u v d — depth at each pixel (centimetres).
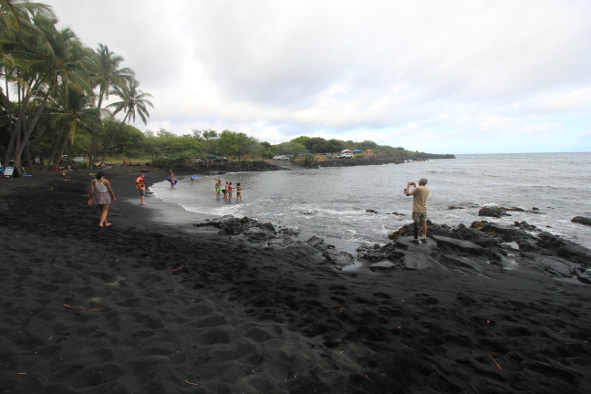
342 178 3734
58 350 271
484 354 307
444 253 748
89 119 2717
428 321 376
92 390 225
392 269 646
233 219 1124
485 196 1962
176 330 321
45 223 817
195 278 491
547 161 7838
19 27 1461
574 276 634
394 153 12925
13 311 333
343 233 1023
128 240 702
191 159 5069
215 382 243
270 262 657
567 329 377
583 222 1145
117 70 3162
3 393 213
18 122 2091
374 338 323
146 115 3719
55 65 2048
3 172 2045
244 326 337
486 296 495
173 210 1386
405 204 1677
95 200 833
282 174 4653
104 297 391
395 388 243
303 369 262
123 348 282
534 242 869
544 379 268
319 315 379
